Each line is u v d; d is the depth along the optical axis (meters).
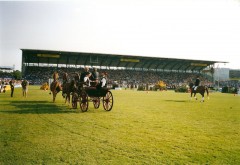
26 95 29.28
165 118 13.30
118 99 26.97
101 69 86.75
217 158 6.69
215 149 7.52
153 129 10.19
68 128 9.97
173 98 30.95
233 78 84.44
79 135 8.84
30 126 10.21
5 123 10.74
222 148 7.65
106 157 6.54
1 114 13.27
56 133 9.07
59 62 81.94
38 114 13.55
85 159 6.35
